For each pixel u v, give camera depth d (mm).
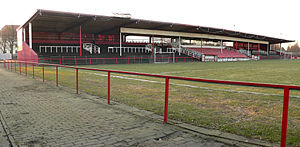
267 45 74875
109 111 5996
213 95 8133
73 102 7148
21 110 6129
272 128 4430
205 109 6094
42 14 30625
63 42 45875
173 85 10836
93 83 11766
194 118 5230
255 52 75312
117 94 8531
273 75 16656
